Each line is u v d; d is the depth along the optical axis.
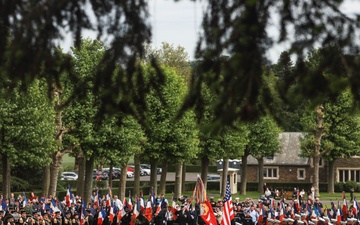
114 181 108.06
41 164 63.38
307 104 10.21
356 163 118.25
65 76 12.33
